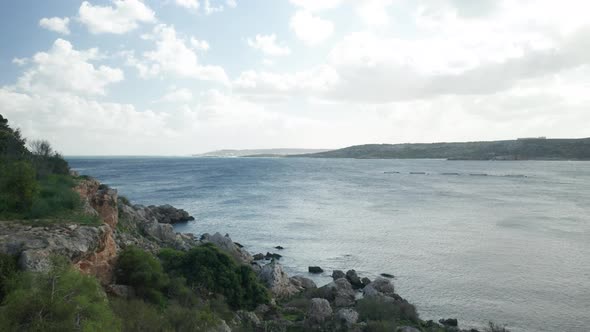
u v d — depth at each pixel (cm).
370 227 8038
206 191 13950
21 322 1405
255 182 17762
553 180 18725
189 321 2289
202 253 3603
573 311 4019
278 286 4162
